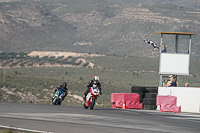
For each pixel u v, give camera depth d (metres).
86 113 55.41
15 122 40.97
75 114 52.81
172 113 64.12
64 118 46.75
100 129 36.91
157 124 43.75
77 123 41.50
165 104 68.00
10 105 69.94
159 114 59.66
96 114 54.12
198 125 44.81
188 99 69.25
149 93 74.56
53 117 47.62
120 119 47.84
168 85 75.06
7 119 43.75
